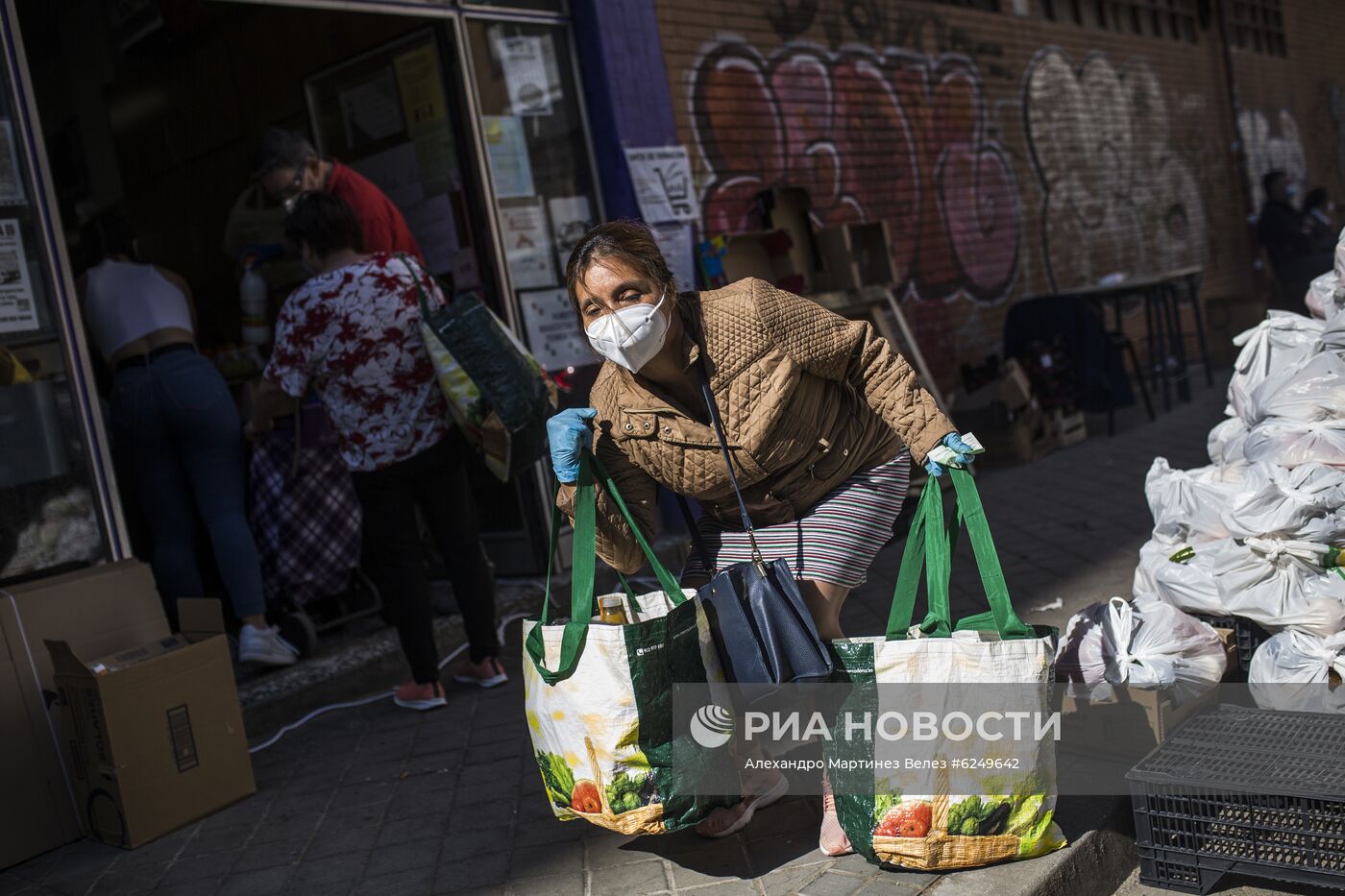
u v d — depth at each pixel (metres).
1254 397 3.68
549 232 6.23
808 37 8.09
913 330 8.98
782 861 2.81
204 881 3.17
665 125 6.74
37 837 3.48
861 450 2.84
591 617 2.66
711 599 2.62
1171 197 13.23
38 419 3.99
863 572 2.81
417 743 4.05
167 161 7.52
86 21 7.32
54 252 4.08
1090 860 2.74
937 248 9.34
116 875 3.28
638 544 2.83
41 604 3.56
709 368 2.59
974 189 9.86
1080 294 9.16
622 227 2.54
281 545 5.10
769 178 7.65
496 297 5.97
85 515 4.08
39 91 7.25
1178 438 8.34
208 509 4.77
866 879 2.66
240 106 6.94
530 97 6.20
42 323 4.04
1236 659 3.35
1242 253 14.92
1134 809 2.79
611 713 2.48
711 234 7.17
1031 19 10.87
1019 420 8.01
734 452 2.64
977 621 2.70
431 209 6.15
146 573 3.83
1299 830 2.58
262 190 6.58
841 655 2.62
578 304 2.57
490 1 5.98
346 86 6.43
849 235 7.41
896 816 2.60
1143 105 12.78
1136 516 6.09
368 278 4.14
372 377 4.13
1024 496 6.93
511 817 3.32
